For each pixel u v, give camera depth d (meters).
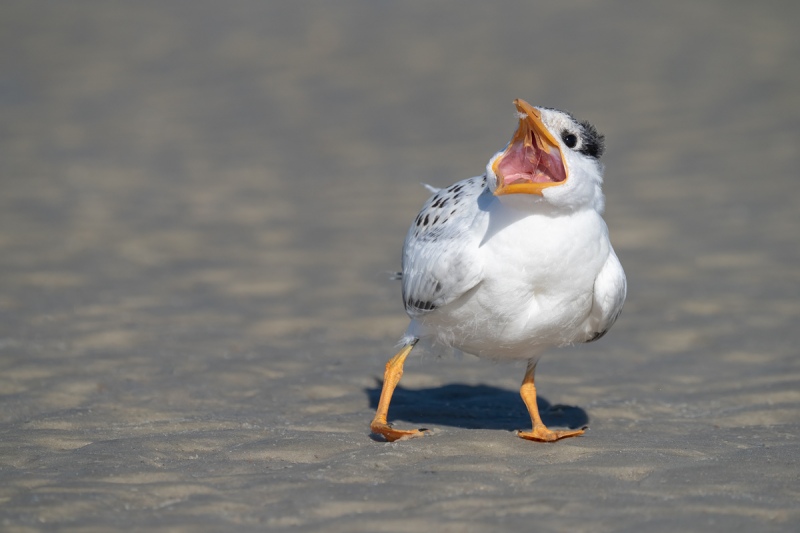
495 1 43.00
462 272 7.95
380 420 8.70
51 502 6.85
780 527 6.50
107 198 20.09
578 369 11.45
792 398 10.17
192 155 23.91
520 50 34.44
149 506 6.87
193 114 28.19
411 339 8.88
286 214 18.97
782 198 19.17
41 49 37.22
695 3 40.75
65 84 32.19
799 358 11.55
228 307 13.77
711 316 13.33
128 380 10.61
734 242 16.70
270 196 20.31
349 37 37.66
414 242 8.63
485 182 8.54
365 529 6.44
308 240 17.30
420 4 42.84
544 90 29.16
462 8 41.81
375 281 15.05
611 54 33.12
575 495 7.02
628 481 7.36
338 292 14.53
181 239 17.38
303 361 11.56
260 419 9.37
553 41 35.41
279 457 8.07
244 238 17.42
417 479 7.34
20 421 9.23
